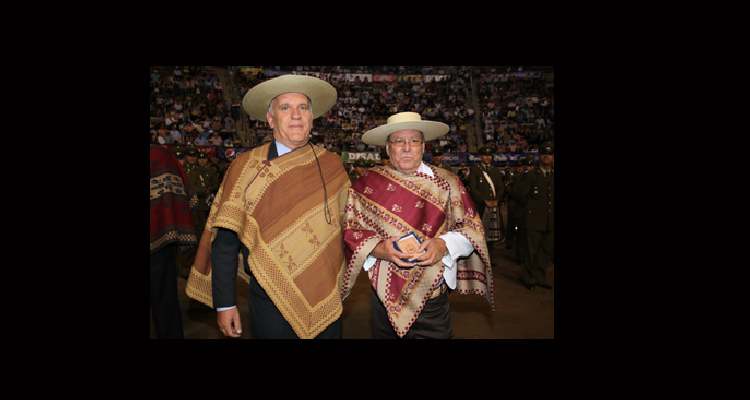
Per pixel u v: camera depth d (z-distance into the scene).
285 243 1.94
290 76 1.98
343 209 2.27
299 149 2.08
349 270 2.18
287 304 1.93
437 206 2.34
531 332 3.91
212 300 2.01
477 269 2.50
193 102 17.33
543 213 5.24
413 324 2.42
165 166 3.01
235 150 12.62
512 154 15.27
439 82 21.47
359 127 19.47
